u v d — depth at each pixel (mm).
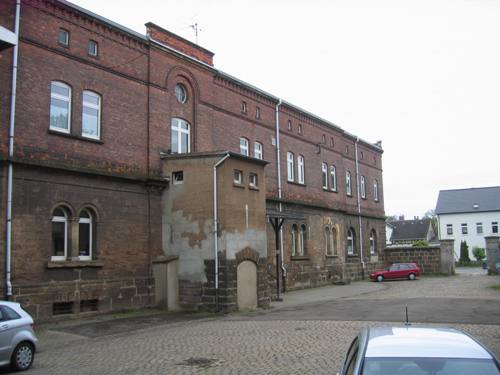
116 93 21391
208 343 13969
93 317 19266
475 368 4336
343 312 20125
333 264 37656
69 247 18938
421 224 96375
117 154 21094
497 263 43000
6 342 10969
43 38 18734
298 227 34062
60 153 18844
